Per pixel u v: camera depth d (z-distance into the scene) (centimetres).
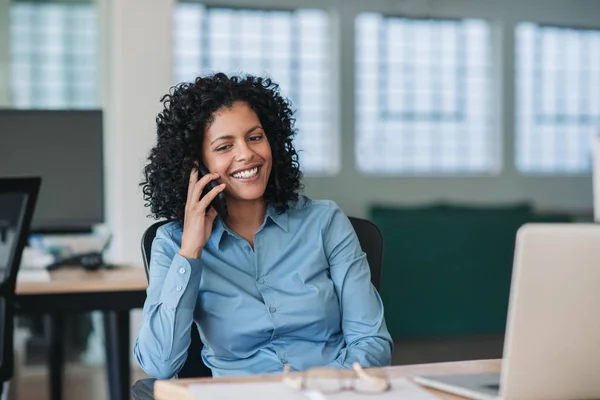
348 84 994
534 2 1049
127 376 384
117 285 338
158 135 231
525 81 1064
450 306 732
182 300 212
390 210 930
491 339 711
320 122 1001
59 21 867
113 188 625
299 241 229
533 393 149
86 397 502
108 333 398
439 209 965
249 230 229
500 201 1054
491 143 1063
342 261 230
